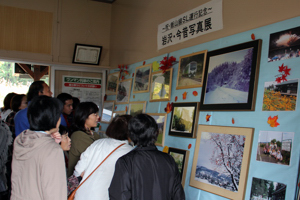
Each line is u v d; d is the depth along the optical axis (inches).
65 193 57.0
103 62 192.2
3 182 93.9
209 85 92.5
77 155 90.3
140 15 148.8
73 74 187.2
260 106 75.0
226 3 91.8
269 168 69.7
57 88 183.5
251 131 75.2
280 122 69.4
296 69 68.0
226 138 82.4
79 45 182.1
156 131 63.6
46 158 55.5
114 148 73.8
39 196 55.3
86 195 71.1
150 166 59.3
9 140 97.9
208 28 98.6
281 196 65.7
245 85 79.1
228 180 78.6
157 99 120.1
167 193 59.9
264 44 77.0
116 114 158.4
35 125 58.8
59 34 182.2
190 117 98.0
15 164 58.1
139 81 139.0
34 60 175.2
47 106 59.1
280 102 70.3
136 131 62.4
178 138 103.3
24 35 174.2
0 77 374.6
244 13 84.7
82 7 188.7
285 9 72.3
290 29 70.6
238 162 76.9
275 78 72.5
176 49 115.8
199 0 103.4
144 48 141.8
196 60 100.8
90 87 191.0
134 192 57.1
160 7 129.2
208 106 91.0
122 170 58.4
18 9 173.3
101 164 72.5
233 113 82.9
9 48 170.4
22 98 122.3
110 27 194.9
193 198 89.7
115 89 166.7
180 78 107.9
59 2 182.7
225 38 90.4
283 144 67.7
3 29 169.8
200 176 88.1
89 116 95.7
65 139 77.8
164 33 124.0
